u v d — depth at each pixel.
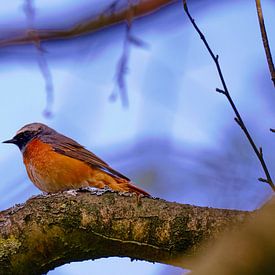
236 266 2.91
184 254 7.01
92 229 7.19
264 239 2.91
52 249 7.29
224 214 6.99
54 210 7.30
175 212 7.08
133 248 7.22
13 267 7.20
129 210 7.19
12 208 7.51
